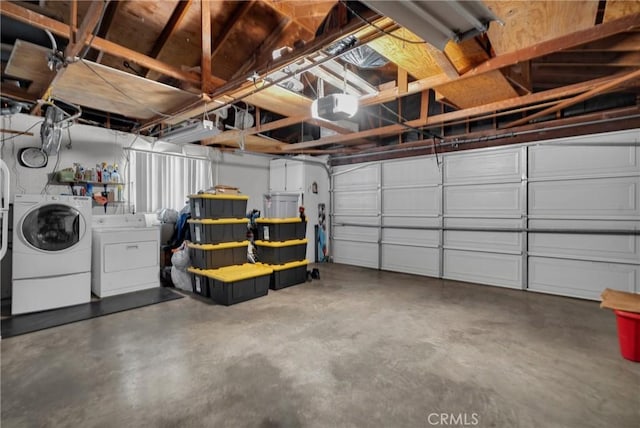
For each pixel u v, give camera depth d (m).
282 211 4.86
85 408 1.89
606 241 4.14
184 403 1.94
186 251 4.58
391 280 5.34
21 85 3.61
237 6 3.27
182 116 3.83
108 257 4.11
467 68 2.63
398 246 6.11
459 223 5.36
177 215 5.26
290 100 3.55
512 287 4.83
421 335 2.99
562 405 1.93
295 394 2.04
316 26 2.88
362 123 6.13
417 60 2.56
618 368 2.37
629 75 2.78
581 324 3.30
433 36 1.84
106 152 4.79
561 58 3.39
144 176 5.20
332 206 7.18
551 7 1.92
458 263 5.37
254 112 5.27
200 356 2.54
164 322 3.29
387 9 1.63
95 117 5.06
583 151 4.28
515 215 4.81
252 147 6.36
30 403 1.93
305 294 4.41
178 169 5.62
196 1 3.10
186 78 3.05
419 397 2.01
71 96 3.36
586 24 2.09
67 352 2.60
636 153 3.94
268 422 1.78
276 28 3.52
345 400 1.98
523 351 2.66
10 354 2.56
